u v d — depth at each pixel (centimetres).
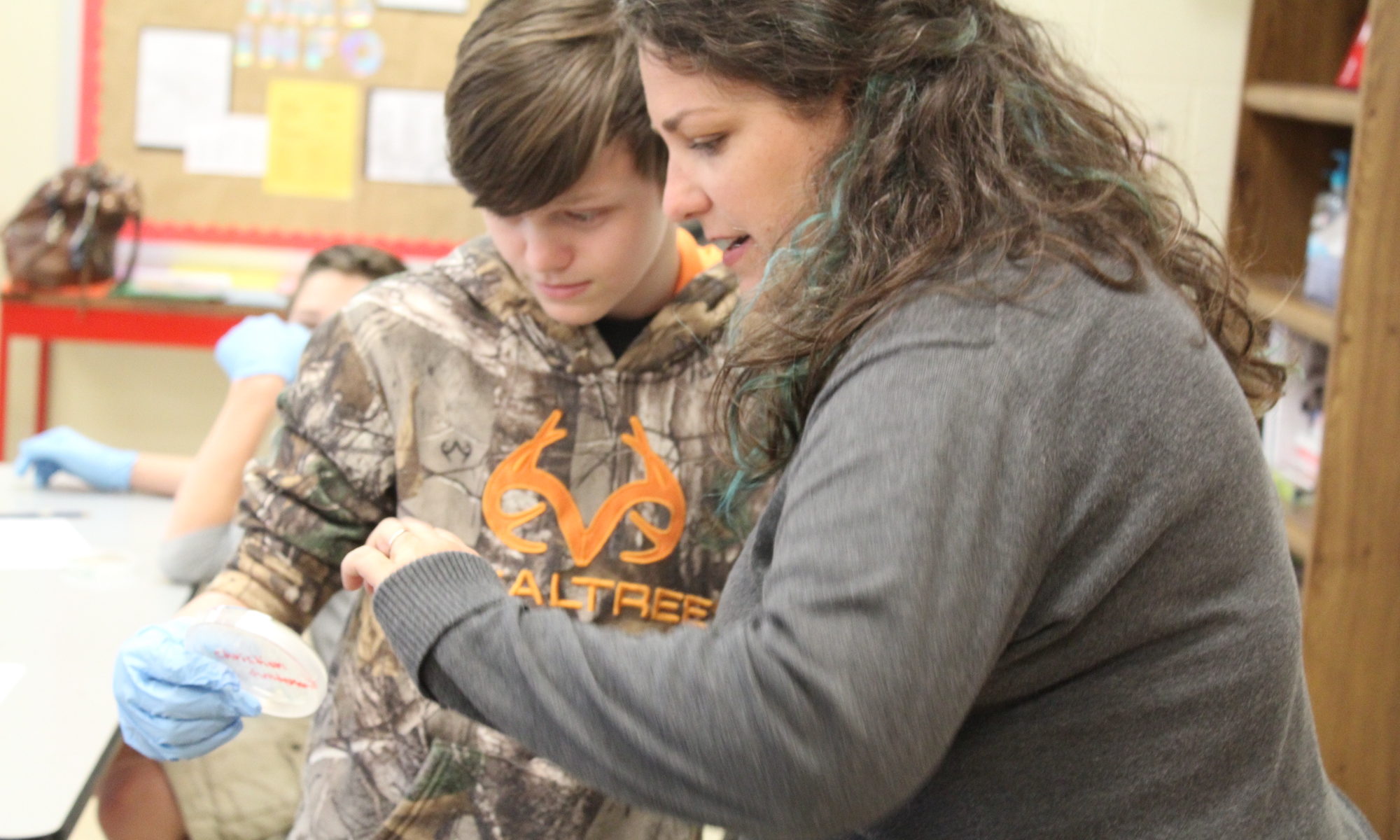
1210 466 74
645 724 70
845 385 73
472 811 112
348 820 113
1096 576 73
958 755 80
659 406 116
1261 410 94
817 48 76
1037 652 76
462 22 339
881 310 73
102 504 208
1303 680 84
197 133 338
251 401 186
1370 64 182
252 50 336
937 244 74
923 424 68
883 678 66
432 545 82
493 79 102
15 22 337
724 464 104
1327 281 232
